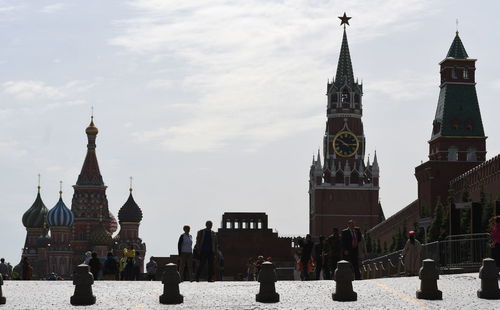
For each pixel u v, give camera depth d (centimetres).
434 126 17500
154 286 4194
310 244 5262
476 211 5331
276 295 3356
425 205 15450
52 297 3603
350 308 3077
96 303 3366
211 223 4691
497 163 12338
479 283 3884
